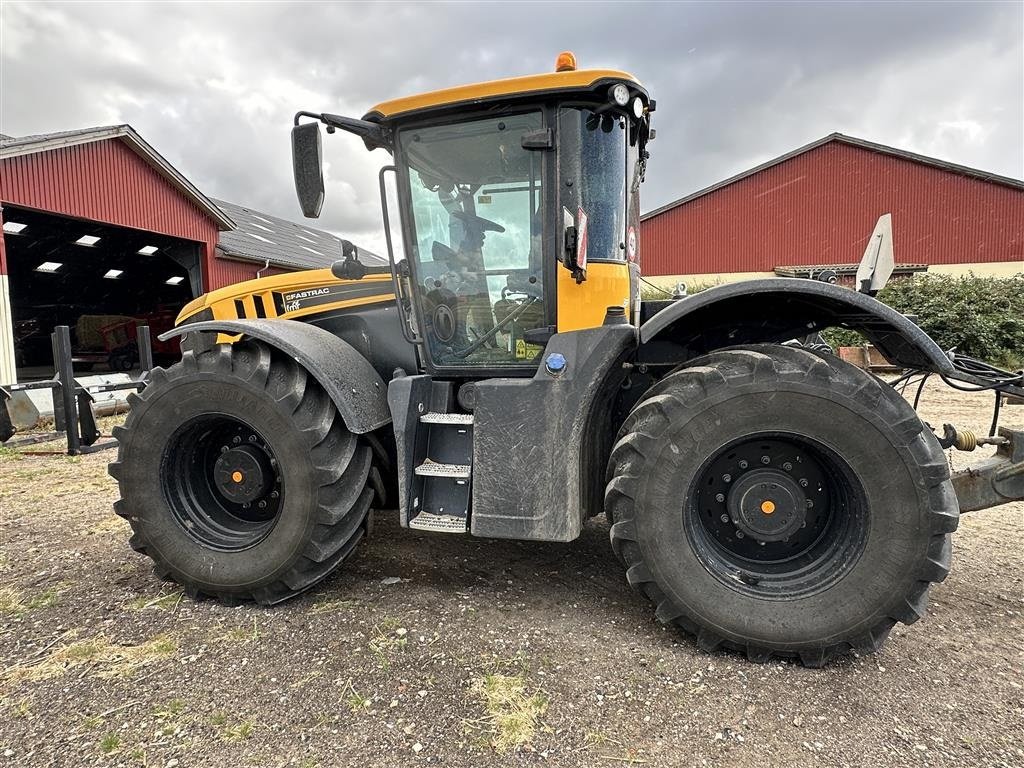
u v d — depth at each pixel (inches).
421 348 114.6
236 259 681.6
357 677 84.6
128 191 534.6
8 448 243.3
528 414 96.6
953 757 68.9
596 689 81.7
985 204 847.7
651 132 123.6
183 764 69.0
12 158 434.3
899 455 82.6
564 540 95.0
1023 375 93.9
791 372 86.0
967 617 100.8
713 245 911.0
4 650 93.0
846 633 84.7
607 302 103.6
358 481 106.6
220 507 115.9
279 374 105.1
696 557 89.6
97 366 640.4
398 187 110.0
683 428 88.7
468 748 71.0
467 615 102.2
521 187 105.0
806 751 70.2
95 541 139.6
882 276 119.3
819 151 875.4
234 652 91.8
